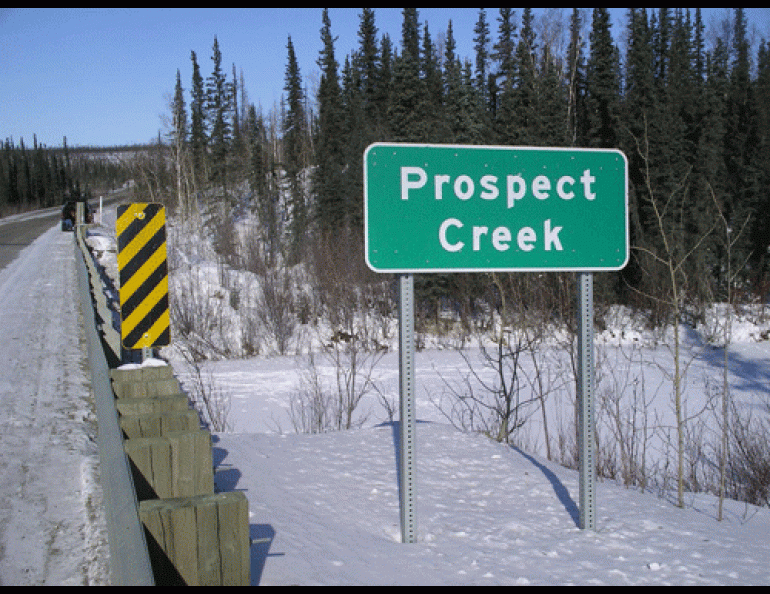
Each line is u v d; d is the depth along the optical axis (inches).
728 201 1385.3
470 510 191.9
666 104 1441.9
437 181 168.1
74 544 182.1
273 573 141.5
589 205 179.2
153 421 163.2
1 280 906.7
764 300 1119.6
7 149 4803.2
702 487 335.3
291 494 198.5
